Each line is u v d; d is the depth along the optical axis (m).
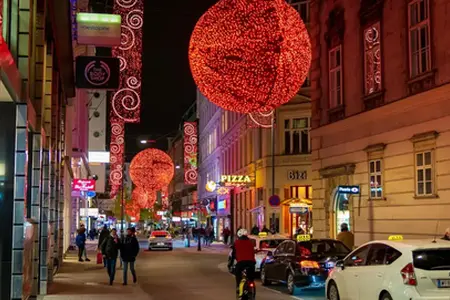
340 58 25.08
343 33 24.81
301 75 22.00
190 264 31.78
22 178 11.48
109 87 20.84
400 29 20.62
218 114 65.56
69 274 23.92
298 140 42.50
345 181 24.41
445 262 11.12
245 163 50.34
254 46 21.02
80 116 44.66
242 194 52.31
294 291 17.62
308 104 41.97
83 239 31.38
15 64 10.76
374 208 22.12
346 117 24.30
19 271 11.30
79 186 39.09
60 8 17.53
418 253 11.17
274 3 21.06
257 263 22.89
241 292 14.70
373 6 22.38
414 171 19.73
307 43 22.05
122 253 20.59
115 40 19.19
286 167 42.50
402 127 20.55
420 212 19.31
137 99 28.56
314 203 27.23
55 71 20.50
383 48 21.70
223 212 61.69
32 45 14.06
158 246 46.62
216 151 66.25
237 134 54.00
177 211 107.88
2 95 10.95
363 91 23.17
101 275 23.84
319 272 17.34
